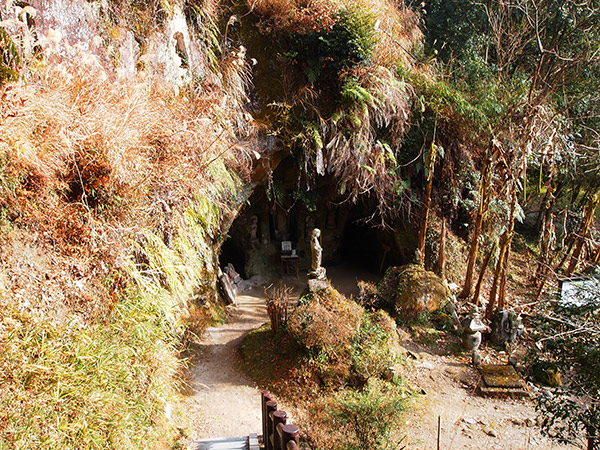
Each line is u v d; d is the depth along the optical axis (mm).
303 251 11992
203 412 6734
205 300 9289
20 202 3330
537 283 10664
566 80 11273
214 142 5723
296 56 8758
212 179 6074
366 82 8977
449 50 12070
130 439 3520
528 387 7535
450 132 10266
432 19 12172
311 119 9016
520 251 12055
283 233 11891
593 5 10922
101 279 3814
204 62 7207
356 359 7461
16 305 3061
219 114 6430
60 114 3420
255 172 8852
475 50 11227
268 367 7852
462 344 8680
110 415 3297
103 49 4836
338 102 9000
